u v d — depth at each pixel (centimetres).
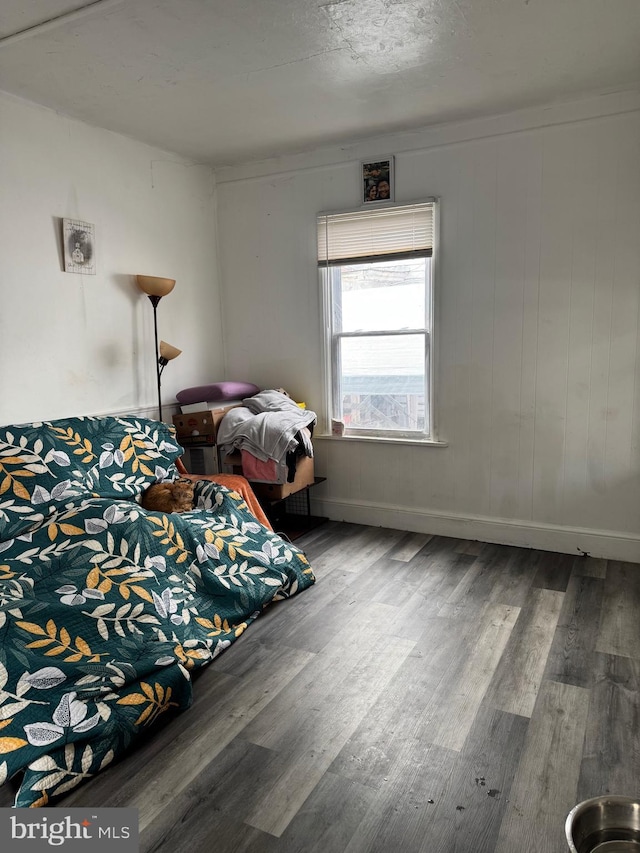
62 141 319
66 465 283
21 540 243
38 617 206
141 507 295
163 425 349
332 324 406
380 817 161
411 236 368
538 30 244
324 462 421
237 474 382
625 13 232
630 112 306
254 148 387
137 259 370
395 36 246
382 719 202
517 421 355
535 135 328
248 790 172
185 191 405
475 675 227
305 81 288
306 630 265
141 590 236
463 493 377
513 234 341
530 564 333
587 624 263
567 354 337
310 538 385
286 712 208
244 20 230
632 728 194
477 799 166
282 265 414
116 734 185
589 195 321
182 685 210
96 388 346
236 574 276
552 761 180
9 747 167
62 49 250
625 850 138
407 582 313
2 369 294
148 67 268
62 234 320
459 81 293
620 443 330
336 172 386
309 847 152
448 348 368
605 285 323
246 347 438
